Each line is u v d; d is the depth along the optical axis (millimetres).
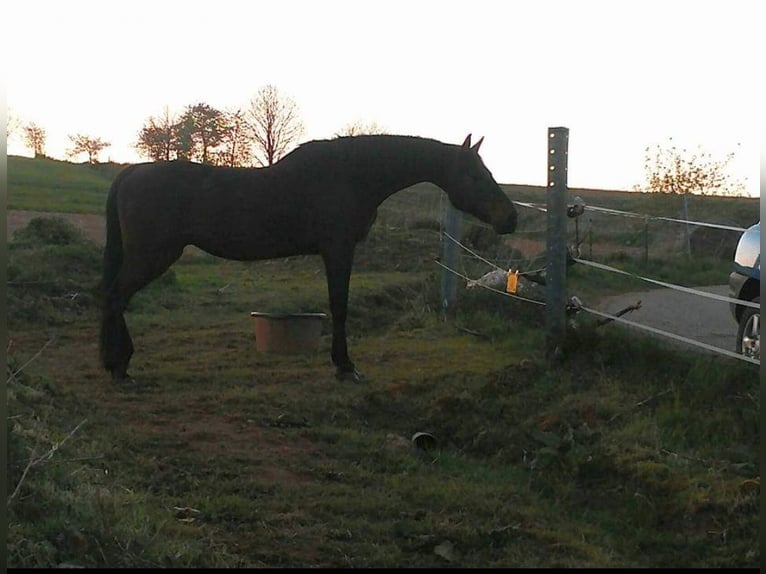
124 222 7551
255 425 6281
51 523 3754
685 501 4582
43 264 13516
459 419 6328
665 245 19047
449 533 4344
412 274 15672
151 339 9820
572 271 14023
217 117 36188
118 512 4129
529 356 7984
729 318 10367
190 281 14852
